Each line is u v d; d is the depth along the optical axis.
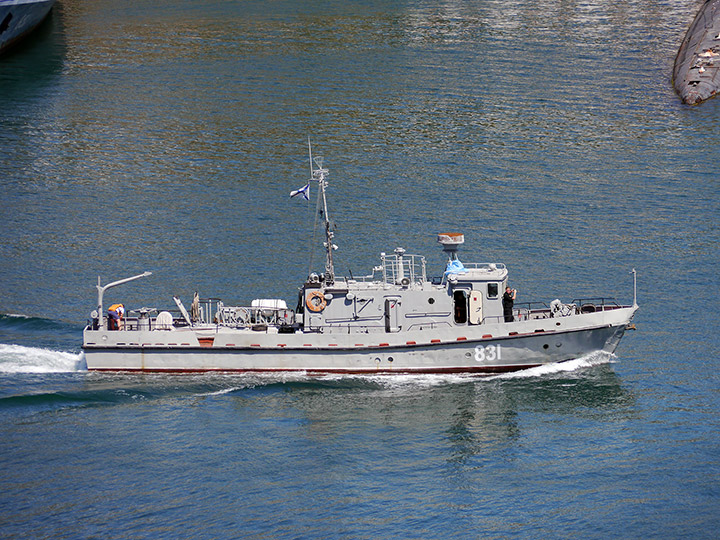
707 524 124.94
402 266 168.25
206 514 127.06
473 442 144.75
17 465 137.50
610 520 126.06
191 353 163.88
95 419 151.12
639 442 144.62
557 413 153.50
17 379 162.38
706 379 164.12
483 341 162.62
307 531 123.75
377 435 146.62
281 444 144.00
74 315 190.00
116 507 128.25
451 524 125.38
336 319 164.38
